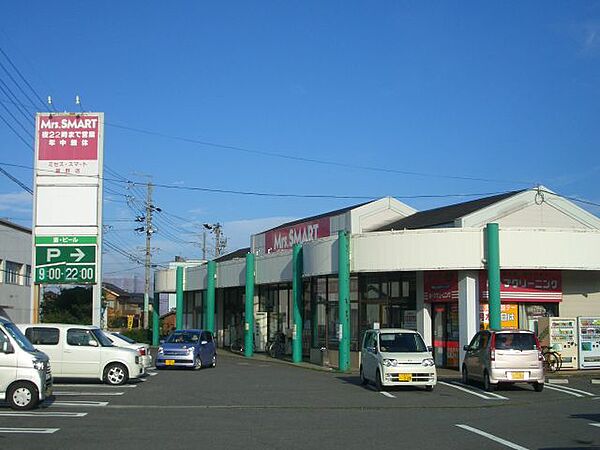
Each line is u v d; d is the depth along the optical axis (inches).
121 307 3634.4
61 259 1243.2
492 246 1005.8
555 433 494.3
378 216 1428.4
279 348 1496.1
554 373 1037.8
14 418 549.0
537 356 790.5
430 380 787.4
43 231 1249.4
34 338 826.8
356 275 1215.6
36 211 1250.0
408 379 780.6
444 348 1112.2
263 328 1672.0
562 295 1105.4
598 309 1122.7
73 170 1258.6
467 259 1026.7
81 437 465.1
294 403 685.9
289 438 468.4
